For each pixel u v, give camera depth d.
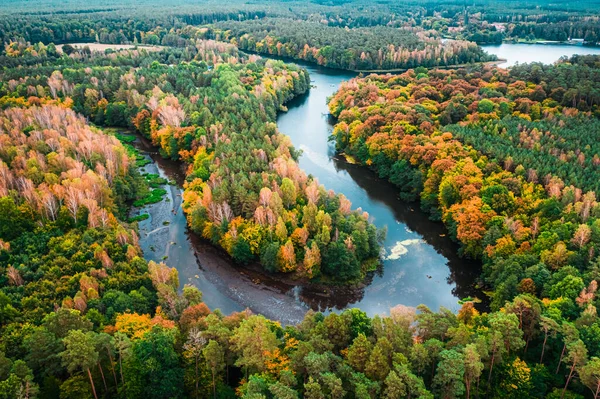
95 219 145.12
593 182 153.75
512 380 86.56
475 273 145.88
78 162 179.75
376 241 150.38
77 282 118.69
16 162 177.50
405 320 97.44
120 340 84.56
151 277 124.62
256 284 140.88
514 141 192.75
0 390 72.88
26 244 135.00
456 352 81.44
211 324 94.75
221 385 87.62
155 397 83.44
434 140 192.50
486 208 147.38
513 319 91.50
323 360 81.31
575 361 82.50
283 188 157.75
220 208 150.88
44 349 84.00
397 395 75.81
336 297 136.12
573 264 119.50
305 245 143.12
